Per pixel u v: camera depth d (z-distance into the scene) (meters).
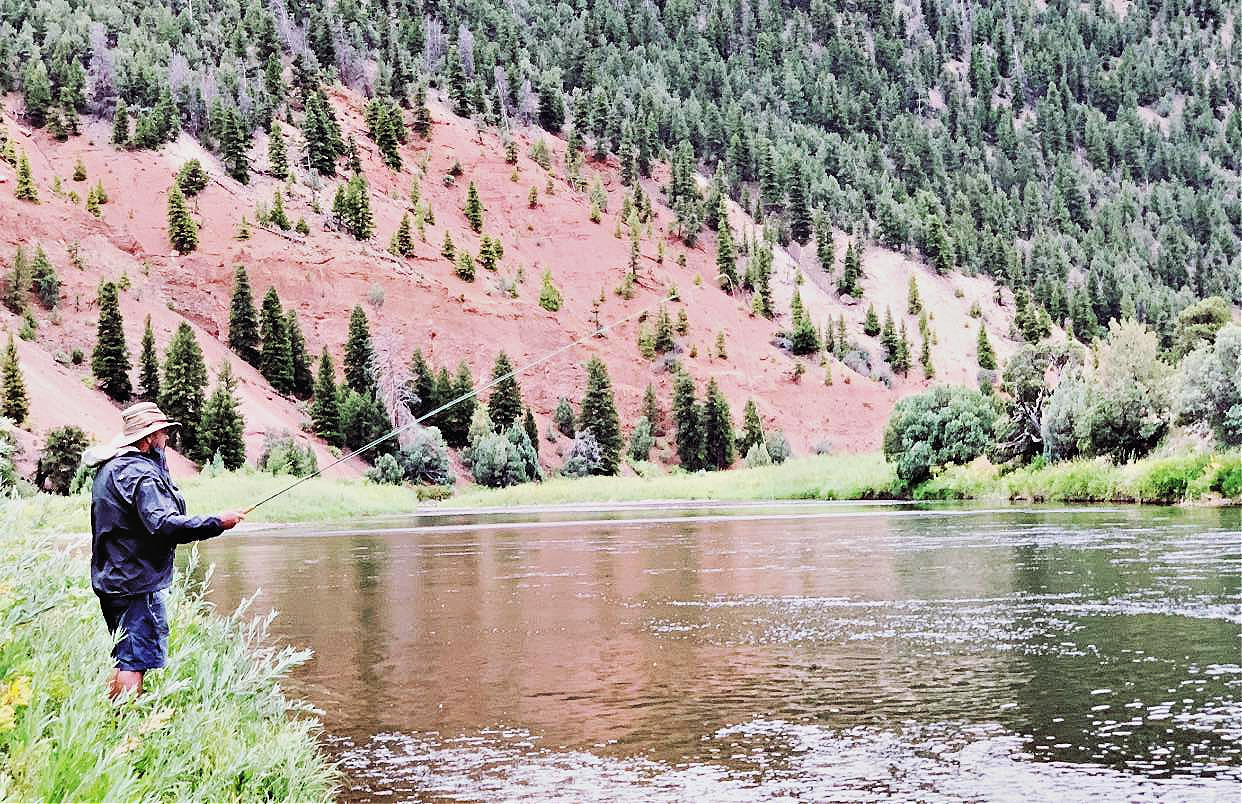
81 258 106.50
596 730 9.45
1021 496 52.00
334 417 95.06
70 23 152.88
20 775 4.38
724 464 115.62
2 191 110.44
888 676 11.28
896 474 62.25
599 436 110.06
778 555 25.80
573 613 16.73
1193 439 47.53
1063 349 58.16
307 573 24.16
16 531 6.56
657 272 155.12
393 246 134.38
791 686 10.95
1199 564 20.45
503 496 80.50
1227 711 9.41
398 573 23.92
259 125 150.88
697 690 10.90
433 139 174.00
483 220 159.88
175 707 6.35
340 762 8.56
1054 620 14.55
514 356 124.00
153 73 145.38
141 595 6.06
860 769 8.12
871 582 19.56
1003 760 8.21
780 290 166.00
